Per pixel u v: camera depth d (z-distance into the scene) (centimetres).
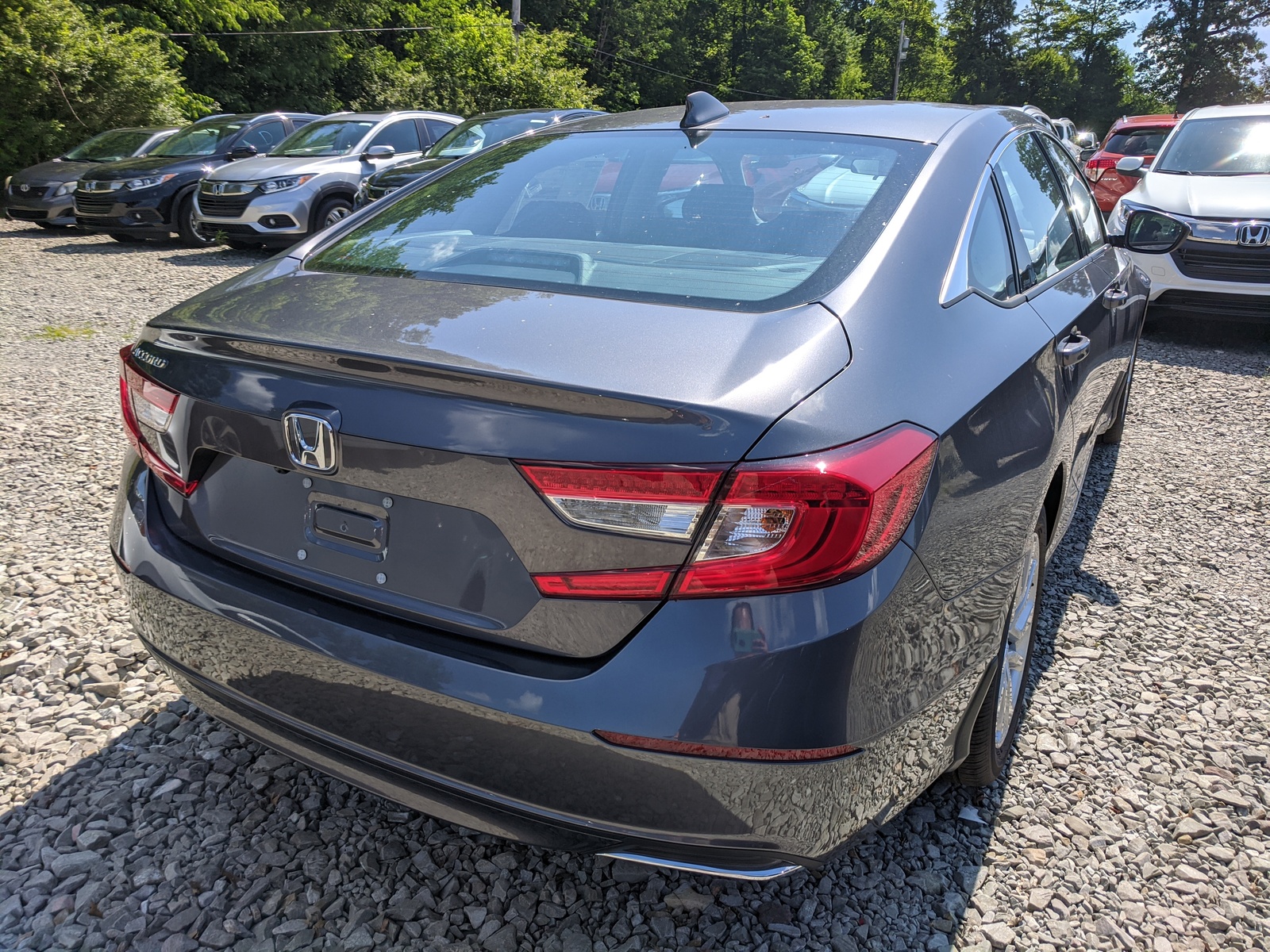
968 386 179
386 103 3020
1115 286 325
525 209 231
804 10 6094
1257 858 212
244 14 2544
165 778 227
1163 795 231
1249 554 365
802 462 139
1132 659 290
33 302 771
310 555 173
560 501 143
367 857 206
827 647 142
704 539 139
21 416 479
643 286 184
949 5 6881
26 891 194
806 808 149
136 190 1109
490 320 170
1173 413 545
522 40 3122
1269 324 705
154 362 188
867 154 225
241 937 186
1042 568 246
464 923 191
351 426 156
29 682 259
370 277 205
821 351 158
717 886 201
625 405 139
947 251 202
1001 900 199
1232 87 6097
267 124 1279
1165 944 190
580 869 205
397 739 161
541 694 147
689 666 141
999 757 223
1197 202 692
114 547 201
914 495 152
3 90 1589
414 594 161
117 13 2208
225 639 178
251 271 225
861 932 190
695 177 226
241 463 180
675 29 5503
